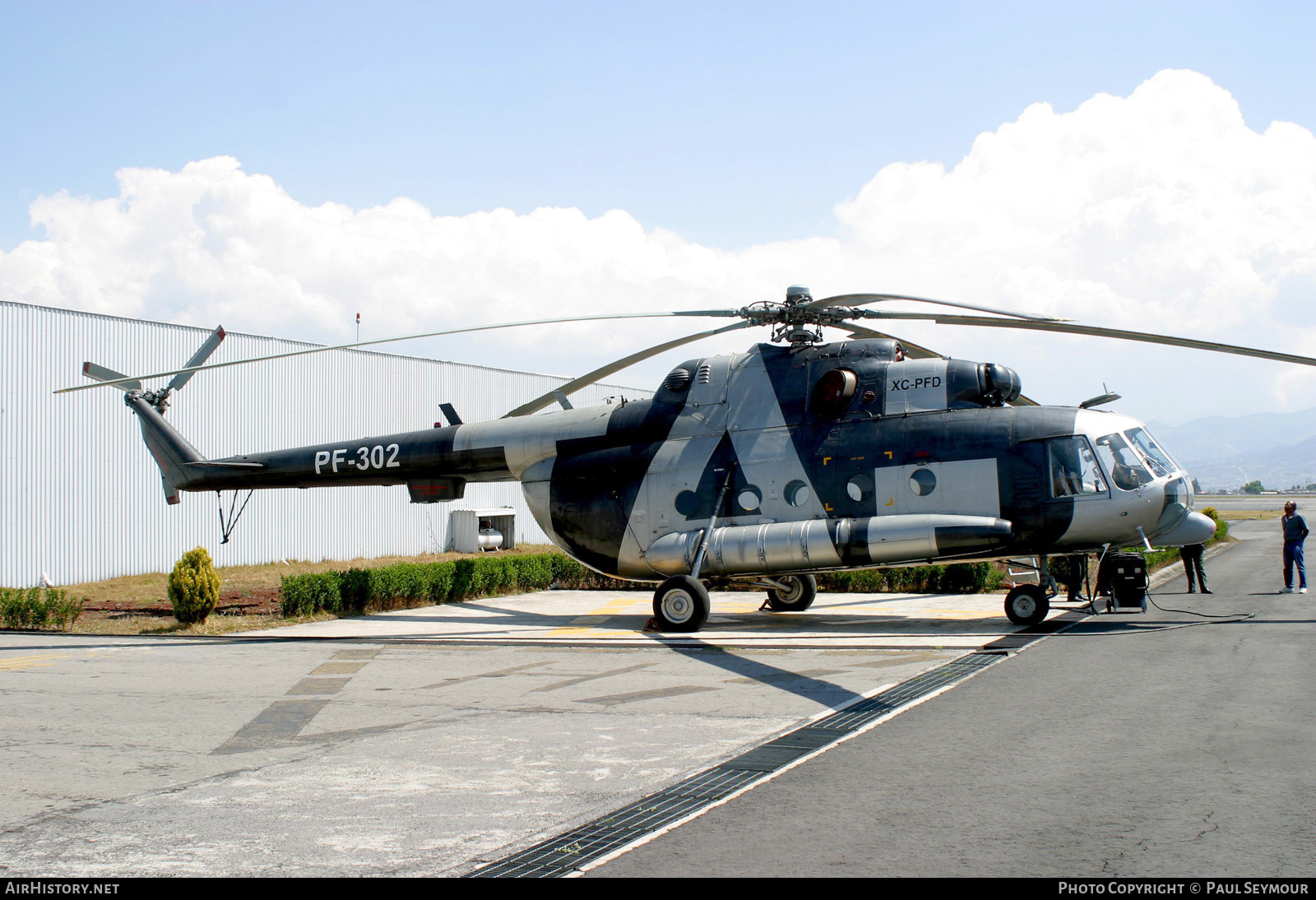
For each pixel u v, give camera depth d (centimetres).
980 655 1212
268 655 1373
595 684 1092
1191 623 1472
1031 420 1472
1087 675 1050
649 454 1711
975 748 753
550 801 643
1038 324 1420
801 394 1620
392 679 1156
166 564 2850
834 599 2062
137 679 1168
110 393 2744
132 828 601
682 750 772
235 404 3039
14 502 2511
